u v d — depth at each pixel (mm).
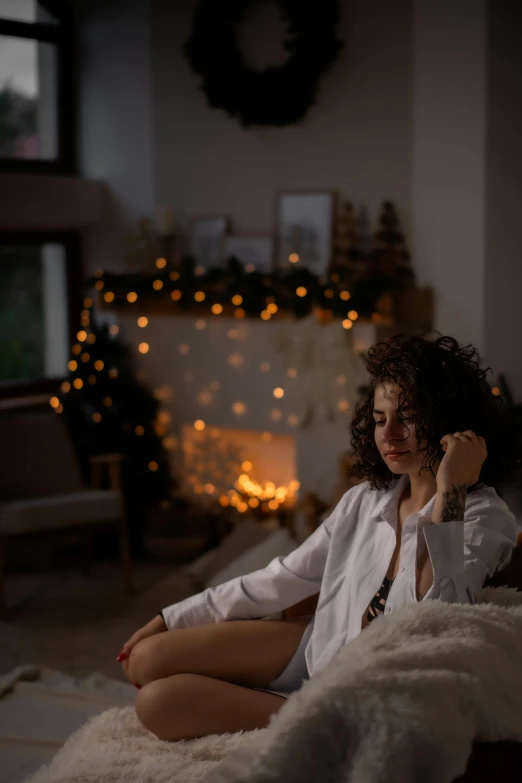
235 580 1806
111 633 3568
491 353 3920
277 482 4582
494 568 1522
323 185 4340
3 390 4641
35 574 4379
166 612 1811
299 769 1092
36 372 4875
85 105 4965
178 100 4703
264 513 4332
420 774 1033
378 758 1032
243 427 4402
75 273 4965
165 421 4684
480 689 1150
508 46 3867
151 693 1615
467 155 3801
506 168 3914
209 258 4691
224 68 4391
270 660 1693
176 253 4824
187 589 4105
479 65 3713
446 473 1471
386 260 4098
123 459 4199
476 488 1590
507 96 3881
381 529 1642
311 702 1115
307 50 4176
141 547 4707
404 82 4059
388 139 4133
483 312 3836
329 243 4293
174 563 4543
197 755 1527
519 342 4145
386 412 1574
